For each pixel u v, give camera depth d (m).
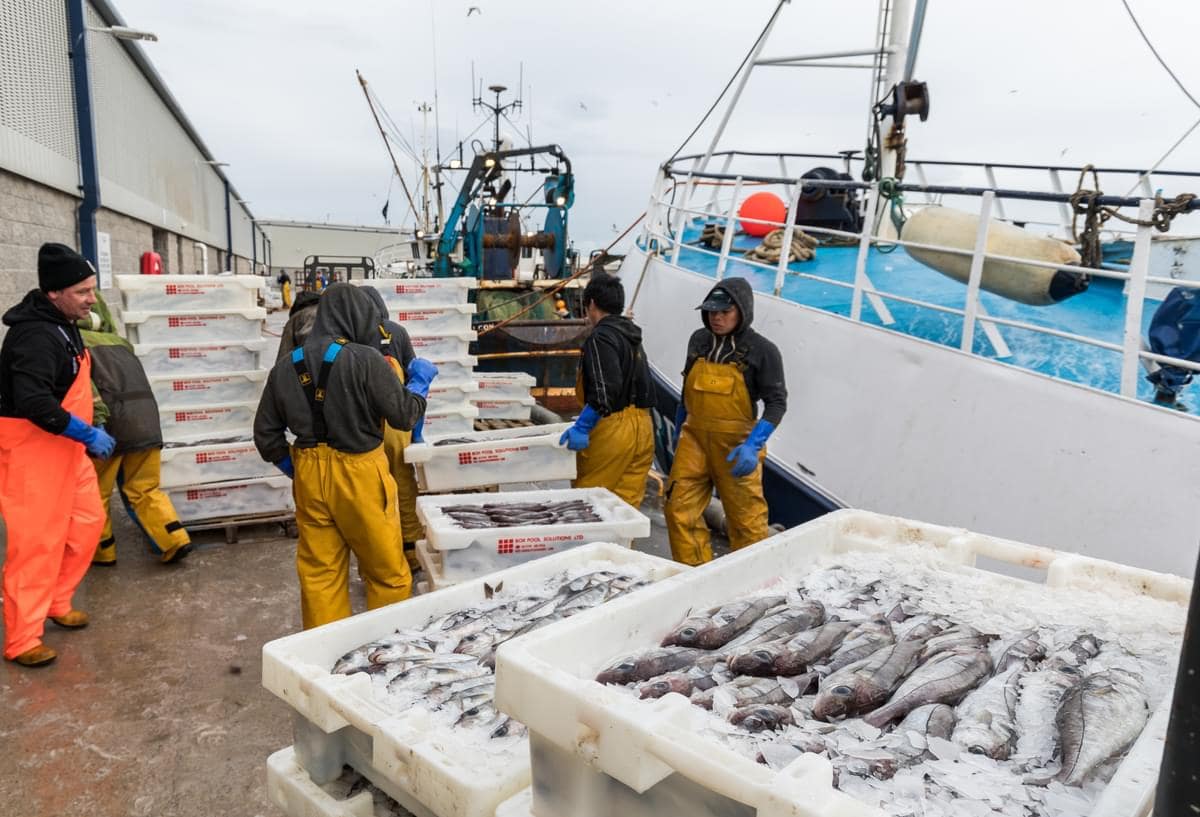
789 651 1.83
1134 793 1.19
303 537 3.65
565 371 11.06
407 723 1.66
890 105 6.38
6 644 3.96
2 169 9.04
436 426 6.63
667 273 7.27
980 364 4.50
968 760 1.49
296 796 1.90
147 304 5.98
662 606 1.95
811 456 5.47
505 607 2.43
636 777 1.22
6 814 2.91
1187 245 5.51
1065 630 2.11
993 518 4.32
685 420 5.02
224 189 40.88
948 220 5.25
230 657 4.16
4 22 9.14
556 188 12.05
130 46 16.95
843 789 1.32
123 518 6.57
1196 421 3.62
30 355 3.64
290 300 33.81
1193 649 0.88
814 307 5.84
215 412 6.24
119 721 3.53
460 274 12.16
